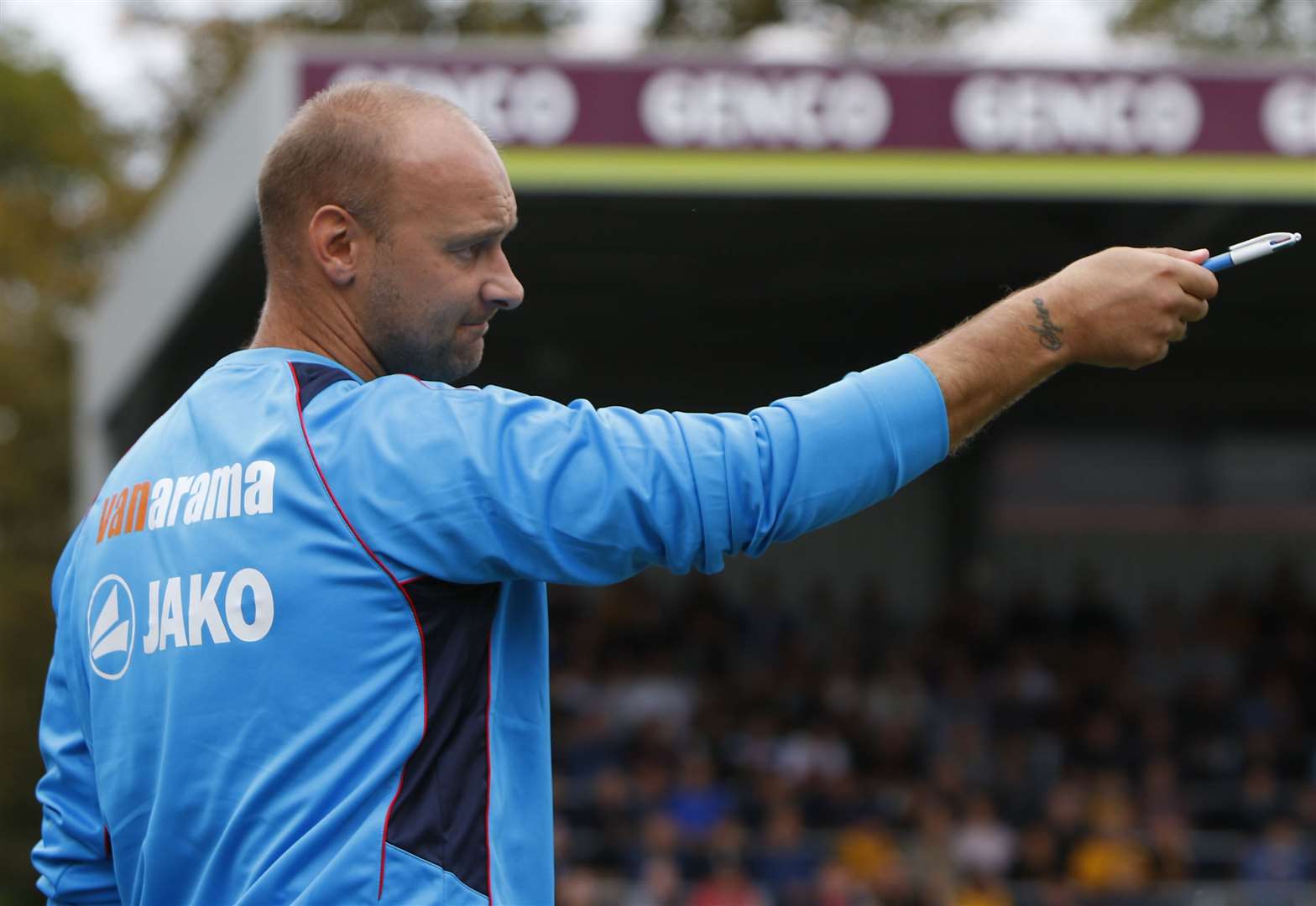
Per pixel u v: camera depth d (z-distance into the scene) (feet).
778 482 15.64
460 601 15.89
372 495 15.64
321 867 15.28
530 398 16.02
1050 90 75.56
